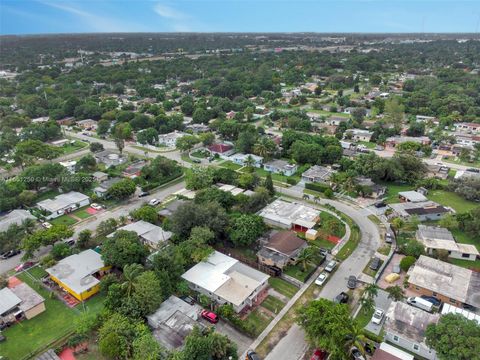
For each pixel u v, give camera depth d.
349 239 96.75
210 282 76.44
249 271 80.44
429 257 83.88
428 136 178.75
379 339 63.88
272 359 61.16
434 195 121.44
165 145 180.62
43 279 82.31
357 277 81.75
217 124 196.88
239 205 107.81
